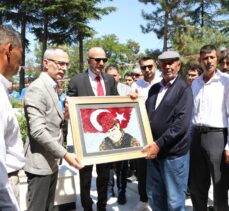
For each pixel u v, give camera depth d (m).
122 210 4.20
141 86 4.72
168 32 26.69
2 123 1.69
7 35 1.81
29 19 27.41
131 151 3.04
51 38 28.22
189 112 2.96
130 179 5.48
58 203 4.04
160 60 3.09
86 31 27.17
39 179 2.73
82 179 3.88
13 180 2.05
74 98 2.94
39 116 2.62
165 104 3.06
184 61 18.08
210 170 3.46
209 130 3.39
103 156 2.88
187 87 3.03
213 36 21.77
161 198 3.34
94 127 2.95
